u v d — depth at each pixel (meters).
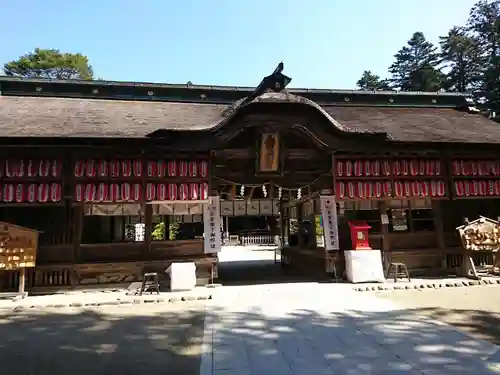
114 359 5.48
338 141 11.61
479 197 12.70
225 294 10.14
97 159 10.89
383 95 16.83
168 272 10.91
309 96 16.22
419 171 12.48
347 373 4.70
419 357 5.20
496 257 12.05
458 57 44.81
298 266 16.12
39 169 10.56
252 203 21.02
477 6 43.84
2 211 10.91
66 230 11.07
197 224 14.23
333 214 12.06
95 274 10.98
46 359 5.53
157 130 10.29
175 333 6.76
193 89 15.30
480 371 4.66
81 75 45.31
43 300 9.59
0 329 7.20
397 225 13.23
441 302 8.85
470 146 12.26
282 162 11.70
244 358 5.33
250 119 10.93
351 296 9.63
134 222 12.66
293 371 4.81
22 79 14.12
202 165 11.39
